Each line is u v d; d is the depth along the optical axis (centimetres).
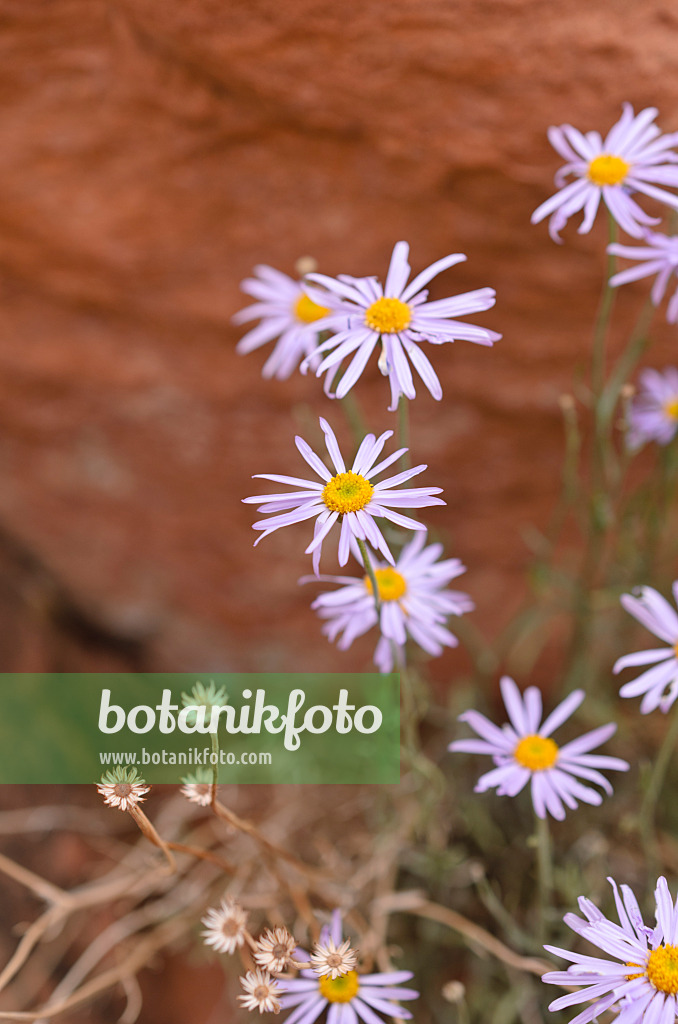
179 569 57
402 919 51
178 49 47
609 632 56
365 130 48
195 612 58
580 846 51
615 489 51
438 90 47
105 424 54
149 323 52
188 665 58
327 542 56
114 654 59
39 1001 49
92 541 57
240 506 55
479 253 50
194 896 50
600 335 46
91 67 48
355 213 50
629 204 44
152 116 49
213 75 47
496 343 52
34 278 52
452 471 54
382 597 44
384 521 44
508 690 45
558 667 57
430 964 51
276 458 54
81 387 54
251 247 51
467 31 46
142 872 50
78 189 50
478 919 51
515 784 44
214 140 49
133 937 52
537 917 50
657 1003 39
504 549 56
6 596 56
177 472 55
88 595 58
